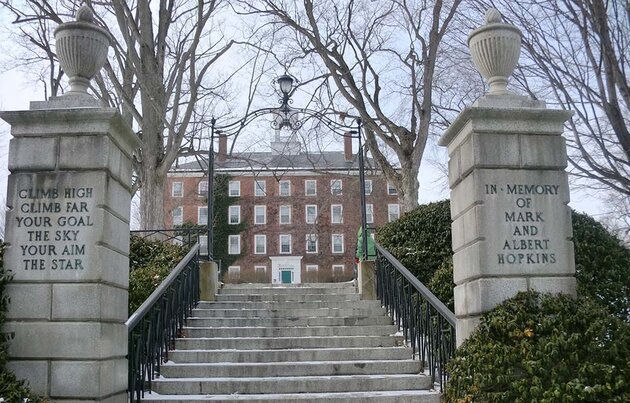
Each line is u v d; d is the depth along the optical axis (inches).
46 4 655.1
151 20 678.5
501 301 246.2
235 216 2022.6
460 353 240.2
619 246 350.0
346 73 713.0
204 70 736.3
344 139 1795.0
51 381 231.3
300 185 2036.2
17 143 248.5
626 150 262.8
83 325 234.5
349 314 433.4
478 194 253.8
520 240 251.9
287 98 564.1
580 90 297.7
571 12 275.0
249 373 328.2
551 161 258.5
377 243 471.8
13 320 235.9
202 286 476.7
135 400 282.0
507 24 266.2
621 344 211.8
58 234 241.4
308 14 711.7
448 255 464.4
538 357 211.8
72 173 245.4
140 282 404.5
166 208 1804.9
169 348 361.4
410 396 287.4
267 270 2000.5
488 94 263.6
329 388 308.0
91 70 261.1
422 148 674.2
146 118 673.0
